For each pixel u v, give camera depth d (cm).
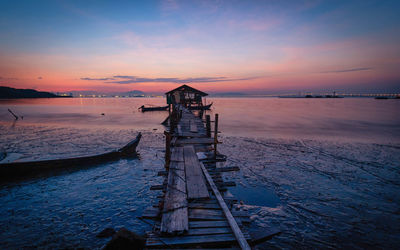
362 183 1094
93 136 2339
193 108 3014
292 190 1009
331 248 628
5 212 812
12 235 673
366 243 648
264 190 1006
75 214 806
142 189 1033
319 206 864
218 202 470
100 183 1102
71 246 629
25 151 1681
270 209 837
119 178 1173
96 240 658
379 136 2402
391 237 674
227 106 9906
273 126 3200
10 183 1085
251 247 361
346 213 814
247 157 1536
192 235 362
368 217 787
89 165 1358
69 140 2116
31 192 992
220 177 640
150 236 360
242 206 855
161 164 1417
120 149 1514
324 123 3575
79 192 997
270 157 1540
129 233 360
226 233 370
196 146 910
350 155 1602
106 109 7688
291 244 643
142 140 2158
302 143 2005
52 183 1096
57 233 689
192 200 482
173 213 416
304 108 8319
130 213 818
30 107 8456
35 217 780
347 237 676
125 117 4756
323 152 1686
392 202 898
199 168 655
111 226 733
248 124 3425
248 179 1134
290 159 1494
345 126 3222
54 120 4025
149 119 4316
